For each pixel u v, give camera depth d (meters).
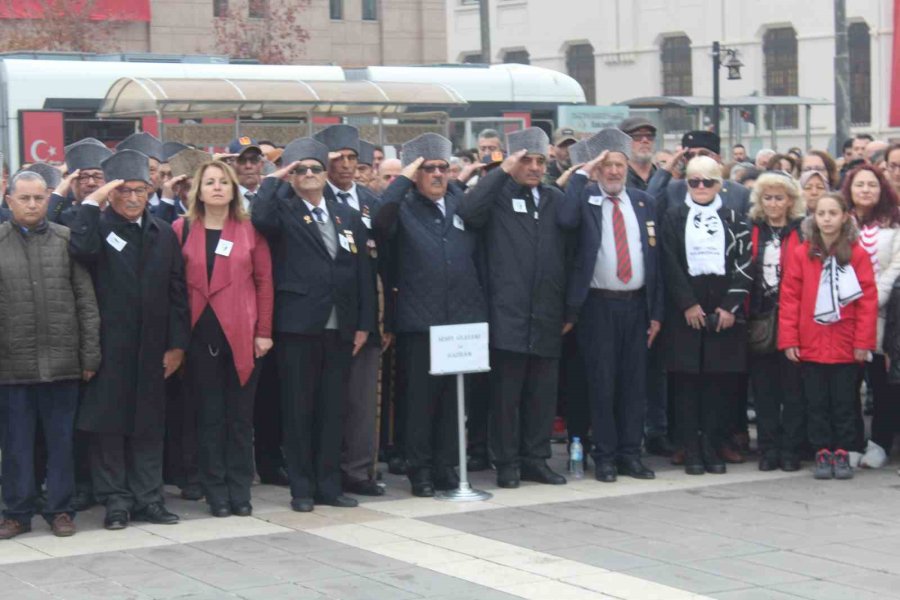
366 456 10.22
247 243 9.50
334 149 10.09
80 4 35.09
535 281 10.27
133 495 9.37
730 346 10.73
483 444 11.24
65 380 9.02
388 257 10.28
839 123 27.69
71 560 8.38
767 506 9.69
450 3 54.28
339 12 43.38
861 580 7.77
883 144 14.80
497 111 27.30
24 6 34.41
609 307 10.53
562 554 8.38
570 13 51.44
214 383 9.55
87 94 22.69
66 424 9.10
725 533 8.89
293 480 9.73
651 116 31.91
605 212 10.52
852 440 10.77
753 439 12.51
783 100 34.62
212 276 9.41
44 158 22.44
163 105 21.00
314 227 9.66
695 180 10.66
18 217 8.94
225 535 8.98
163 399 9.34
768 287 10.84
